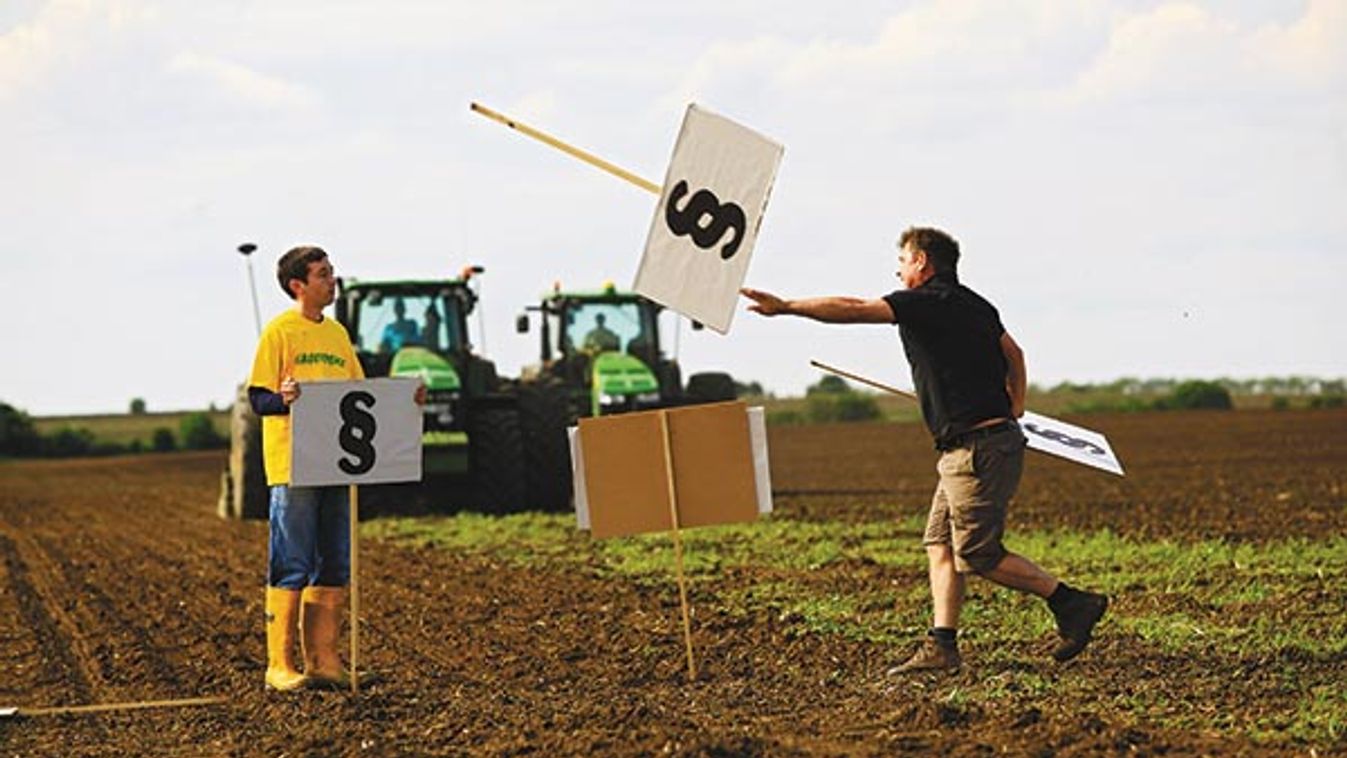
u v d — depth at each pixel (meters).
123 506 40.19
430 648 15.58
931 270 12.13
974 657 13.38
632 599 18.02
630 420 12.91
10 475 62.22
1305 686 12.05
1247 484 35.62
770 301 11.81
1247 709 11.40
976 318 11.97
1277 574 18.31
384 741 11.34
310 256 13.05
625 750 10.48
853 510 30.61
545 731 11.20
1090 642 13.91
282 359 12.94
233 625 17.81
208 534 29.95
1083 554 20.98
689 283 12.28
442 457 29.73
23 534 31.59
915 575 19.22
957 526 12.09
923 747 10.48
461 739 11.34
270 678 13.37
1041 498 32.81
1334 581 17.52
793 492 37.41
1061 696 11.88
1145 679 12.46
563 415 31.11
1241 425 65.31
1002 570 12.13
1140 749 10.18
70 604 20.39
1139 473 40.66
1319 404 91.00
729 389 34.28
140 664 15.55
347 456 12.65
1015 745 10.34
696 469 12.92
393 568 22.39
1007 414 12.03
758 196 12.20
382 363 31.03
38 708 13.59
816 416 94.81
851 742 10.73
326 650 13.34
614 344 34.00
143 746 11.88
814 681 13.01
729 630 15.52
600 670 13.92
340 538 13.27
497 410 31.03
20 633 18.12
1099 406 88.38
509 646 15.45
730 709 12.05
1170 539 23.06
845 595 17.48
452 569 22.02
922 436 70.25
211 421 92.25
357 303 31.28
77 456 87.00
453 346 31.34
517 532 26.72
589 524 12.88
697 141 12.23
